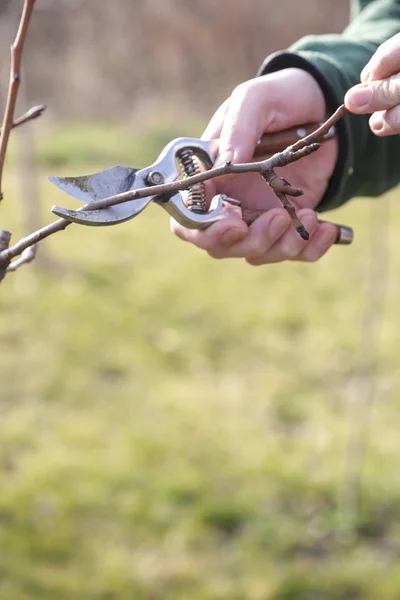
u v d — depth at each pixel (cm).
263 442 338
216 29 1308
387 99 81
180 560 261
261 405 375
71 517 281
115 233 701
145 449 328
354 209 807
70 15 1176
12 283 537
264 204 114
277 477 308
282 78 107
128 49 1277
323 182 117
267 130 106
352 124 113
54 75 1233
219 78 1305
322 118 110
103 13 1276
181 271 592
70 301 506
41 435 341
